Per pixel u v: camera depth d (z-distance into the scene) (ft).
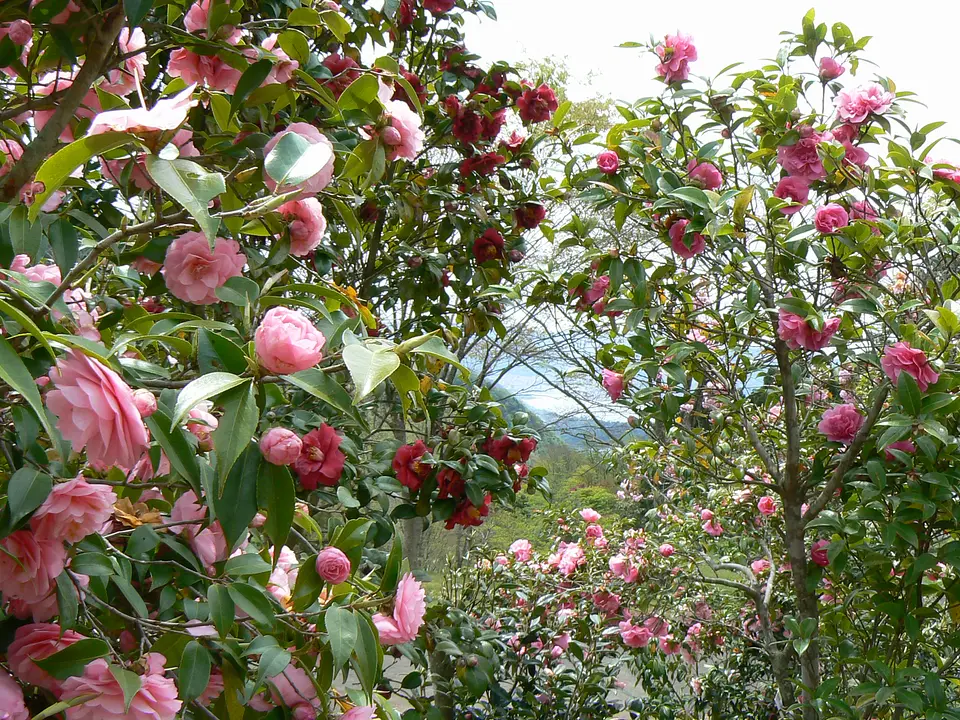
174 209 3.68
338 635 2.92
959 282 6.52
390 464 6.76
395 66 3.58
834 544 6.37
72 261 3.21
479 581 10.51
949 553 5.74
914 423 5.52
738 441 10.32
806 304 6.44
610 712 9.61
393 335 9.02
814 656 7.25
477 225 8.80
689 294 8.35
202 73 3.51
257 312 3.06
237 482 2.48
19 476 2.31
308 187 2.73
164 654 2.94
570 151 9.01
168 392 2.62
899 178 6.61
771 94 7.20
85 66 2.82
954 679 6.61
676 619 10.89
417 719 6.19
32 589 2.41
